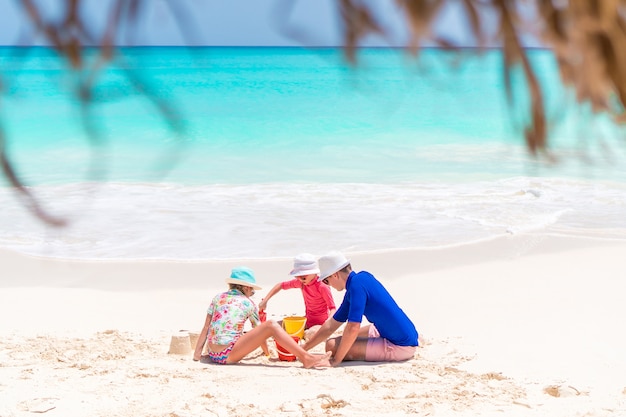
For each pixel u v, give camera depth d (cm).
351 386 1515
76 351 1744
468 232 3008
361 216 3325
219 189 4009
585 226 3088
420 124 6731
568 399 1429
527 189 3884
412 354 1720
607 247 2773
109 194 3769
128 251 2725
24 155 5009
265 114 7731
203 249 2772
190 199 3700
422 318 2084
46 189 3869
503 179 4272
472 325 1998
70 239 2852
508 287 2358
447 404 1393
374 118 7212
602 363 1659
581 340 1833
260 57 12169
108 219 3192
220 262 2584
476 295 2286
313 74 12331
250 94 10112
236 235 2977
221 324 1705
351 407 1377
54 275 2445
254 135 6444
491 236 2920
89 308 2159
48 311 2119
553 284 2373
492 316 2073
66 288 2336
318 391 1480
